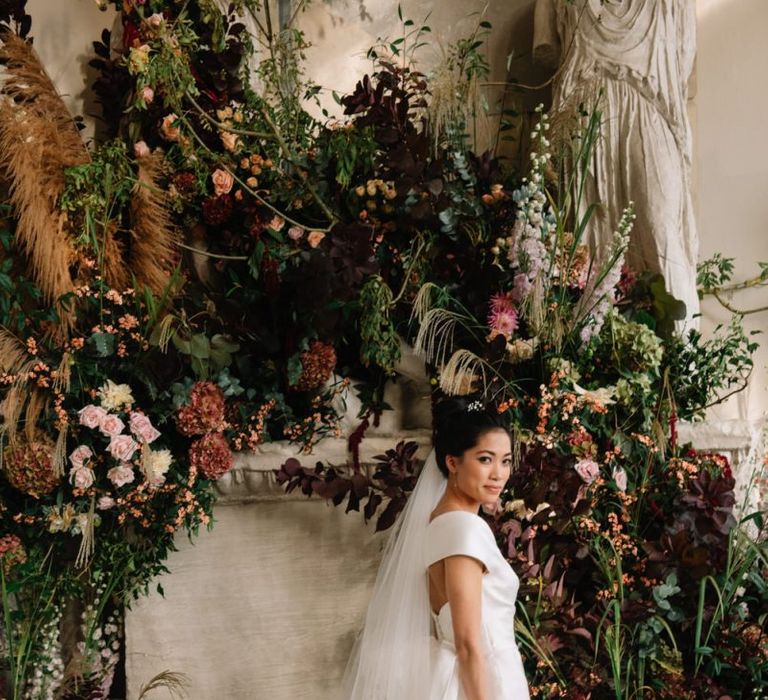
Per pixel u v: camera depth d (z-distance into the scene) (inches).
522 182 163.9
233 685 140.0
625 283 165.8
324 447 142.3
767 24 198.7
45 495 132.1
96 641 136.7
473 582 100.2
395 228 155.0
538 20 186.7
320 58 194.9
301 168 154.6
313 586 143.8
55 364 133.3
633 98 173.5
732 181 199.3
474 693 96.8
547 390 144.4
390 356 141.9
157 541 134.6
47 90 149.6
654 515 144.8
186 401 135.0
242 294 149.7
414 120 167.9
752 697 136.8
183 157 153.7
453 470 108.0
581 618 134.0
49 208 141.3
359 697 107.3
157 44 149.5
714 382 166.6
